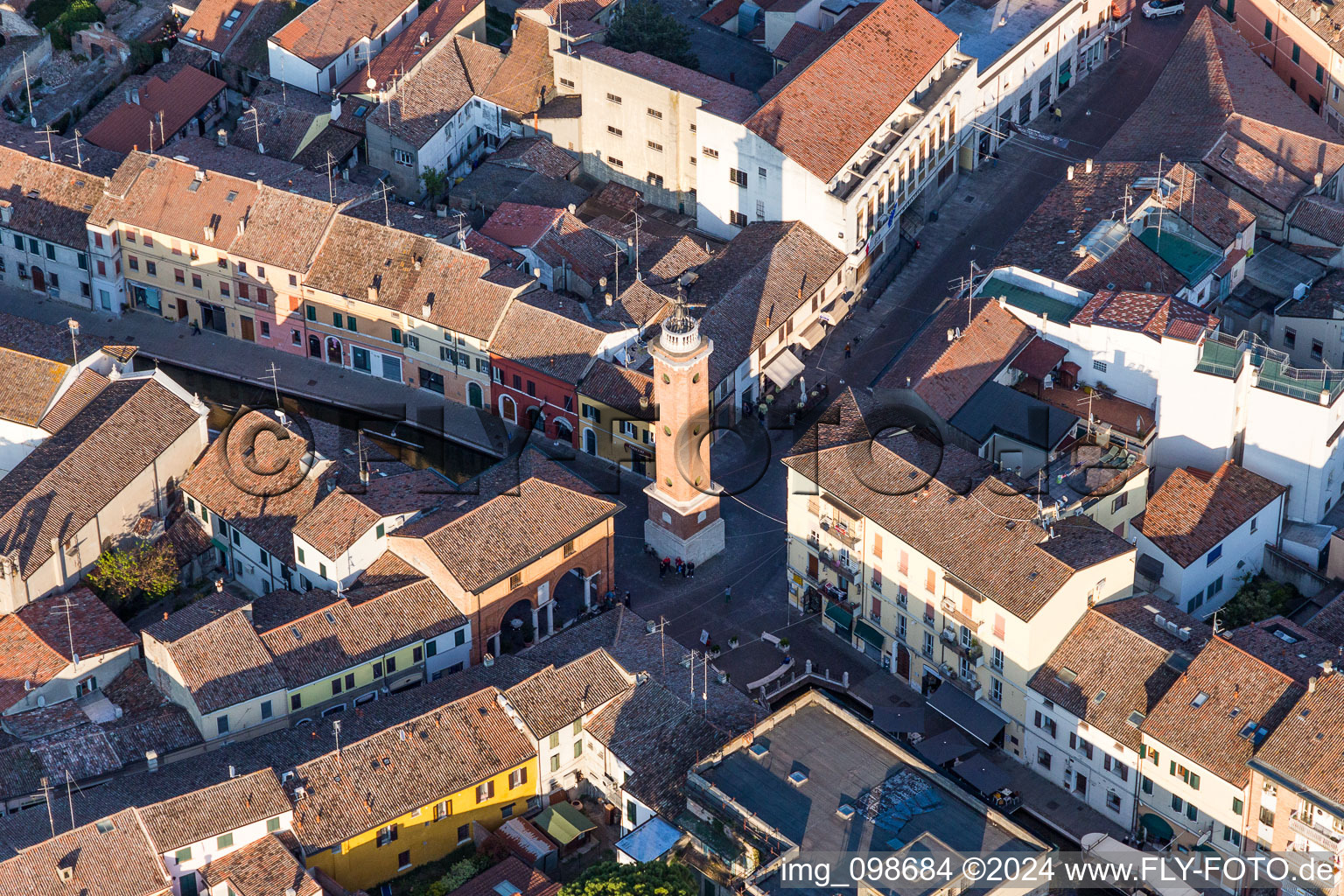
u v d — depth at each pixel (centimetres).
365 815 14025
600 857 14600
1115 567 15025
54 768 14538
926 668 15838
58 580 16188
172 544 16812
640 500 17875
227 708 14788
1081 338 17112
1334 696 13725
